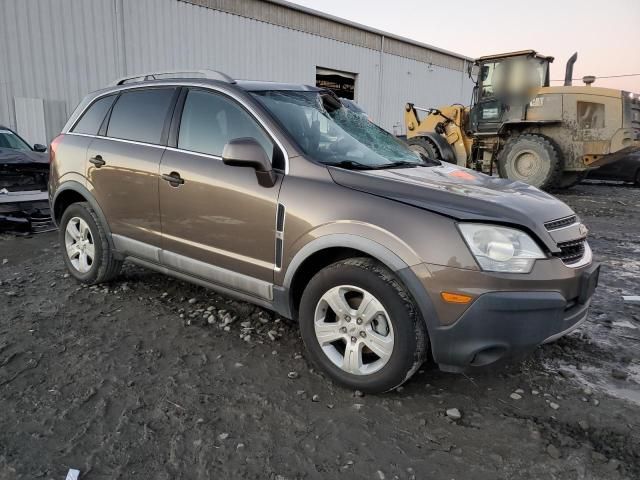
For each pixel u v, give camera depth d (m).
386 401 2.70
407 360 2.56
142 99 3.90
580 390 2.85
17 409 2.55
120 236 3.94
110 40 13.12
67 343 3.30
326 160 3.04
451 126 13.02
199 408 2.60
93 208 4.12
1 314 3.75
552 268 2.50
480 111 12.18
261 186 3.00
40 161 6.73
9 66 11.53
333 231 2.70
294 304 3.05
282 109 3.30
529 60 11.37
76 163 4.18
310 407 2.63
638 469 2.20
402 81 23.97
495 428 2.48
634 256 5.96
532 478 2.14
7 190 6.47
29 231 6.50
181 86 3.66
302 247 2.82
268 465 2.19
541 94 11.25
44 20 11.94
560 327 2.54
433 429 2.47
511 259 2.43
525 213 2.57
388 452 2.29
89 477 2.10
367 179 2.79
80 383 2.81
